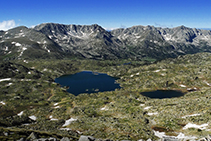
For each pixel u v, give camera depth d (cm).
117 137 6116
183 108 7975
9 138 3525
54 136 4503
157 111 8781
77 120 9150
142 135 6231
